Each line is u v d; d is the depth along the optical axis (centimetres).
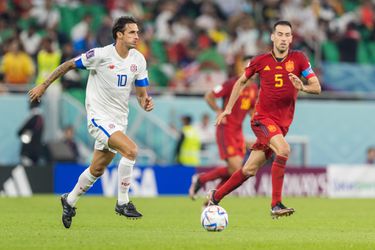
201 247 2772
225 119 5147
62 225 3741
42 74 7612
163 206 5512
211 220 3425
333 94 8650
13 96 7594
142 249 2714
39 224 3791
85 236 3138
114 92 3481
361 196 7519
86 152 7612
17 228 3547
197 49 8756
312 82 3753
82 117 7638
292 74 3609
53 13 8506
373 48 9612
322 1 9588
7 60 7812
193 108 7981
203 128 7756
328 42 9388
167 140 7825
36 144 7269
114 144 3403
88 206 5338
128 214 3453
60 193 6931
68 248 2741
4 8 8462
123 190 3447
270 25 9181
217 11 9344
